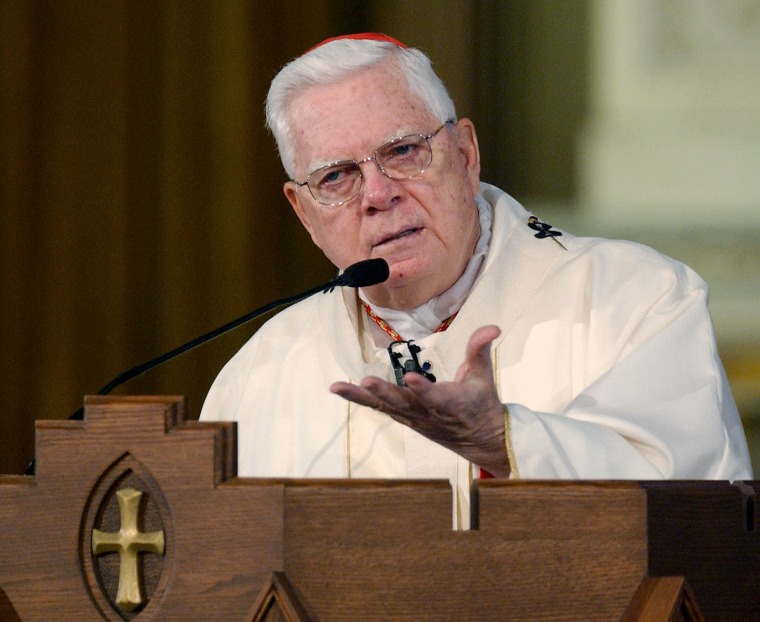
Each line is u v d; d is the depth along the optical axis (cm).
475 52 2170
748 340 2067
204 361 2052
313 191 895
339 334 976
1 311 1986
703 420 773
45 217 2006
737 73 2141
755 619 541
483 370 605
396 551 512
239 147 2069
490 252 938
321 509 513
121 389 2030
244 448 986
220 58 2070
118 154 2036
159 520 521
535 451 655
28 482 532
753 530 546
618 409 763
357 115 872
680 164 2145
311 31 2105
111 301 2027
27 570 525
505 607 509
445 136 891
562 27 2180
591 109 2181
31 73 2002
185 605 512
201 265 2066
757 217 2114
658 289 891
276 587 504
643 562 511
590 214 2177
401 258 883
